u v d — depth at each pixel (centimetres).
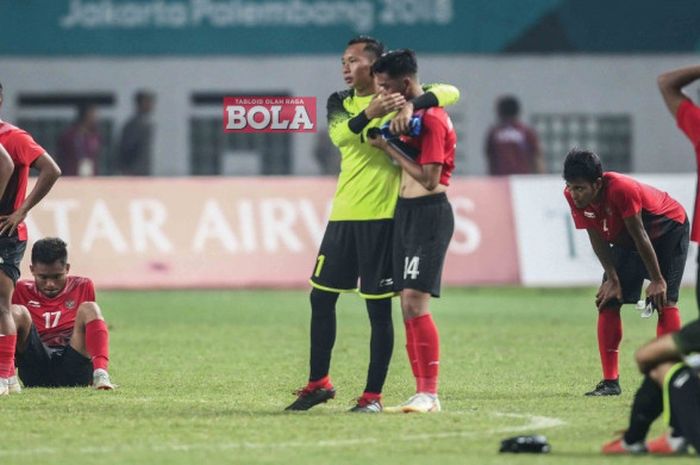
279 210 7819
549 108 10112
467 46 10031
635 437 2744
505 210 7788
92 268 7688
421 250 3331
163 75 10031
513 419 3253
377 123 3400
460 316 6569
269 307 6975
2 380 3684
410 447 2858
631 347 5250
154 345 5253
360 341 5409
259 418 3259
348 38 9988
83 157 9388
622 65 10119
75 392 3784
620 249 3791
